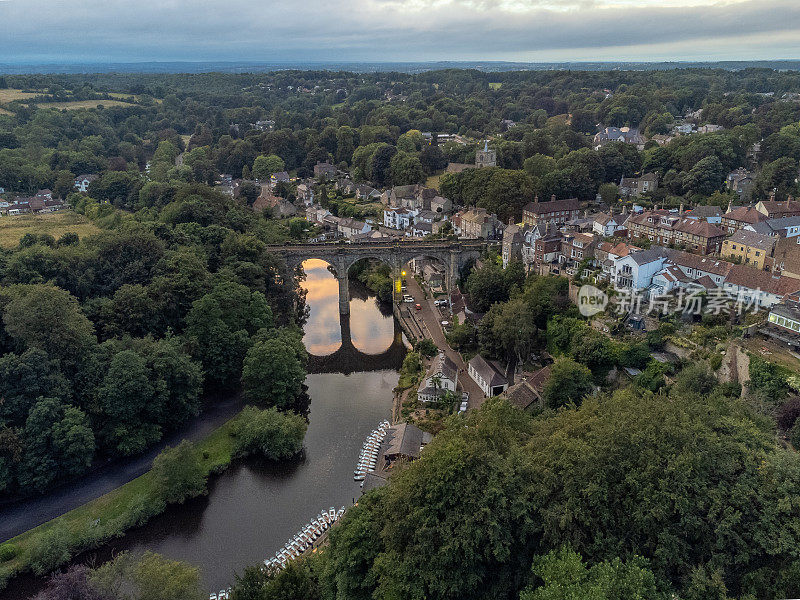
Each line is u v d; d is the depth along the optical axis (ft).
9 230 542.98
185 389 330.54
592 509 177.58
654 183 606.55
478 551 177.88
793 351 272.72
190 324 370.94
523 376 357.61
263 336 383.65
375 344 476.95
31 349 288.30
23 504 270.26
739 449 183.93
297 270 636.07
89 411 299.58
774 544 159.33
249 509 273.75
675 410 198.80
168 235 463.83
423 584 173.58
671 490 172.14
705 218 449.48
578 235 428.97
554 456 190.49
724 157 584.81
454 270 531.91
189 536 256.73
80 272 386.32
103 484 284.20
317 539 249.34
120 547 250.16
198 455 305.53
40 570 233.55
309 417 358.43
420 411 346.74
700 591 156.15
